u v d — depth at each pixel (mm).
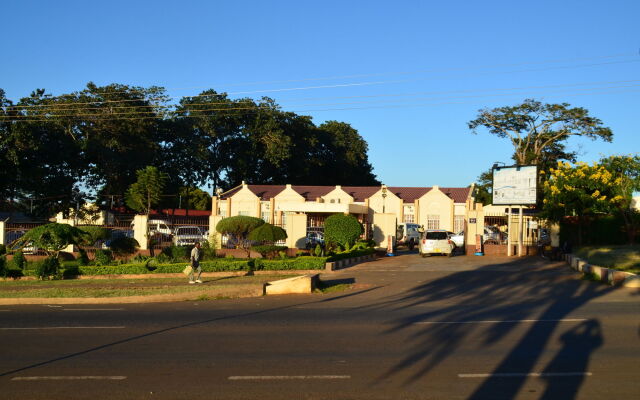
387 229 37375
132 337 11312
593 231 34875
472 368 8391
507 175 33250
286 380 7855
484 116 63250
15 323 13492
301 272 25234
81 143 51219
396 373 8172
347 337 10961
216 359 9195
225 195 57969
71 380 8016
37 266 24500
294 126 71812
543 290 18641
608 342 10125
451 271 25406
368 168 84062
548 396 7039
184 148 63438
